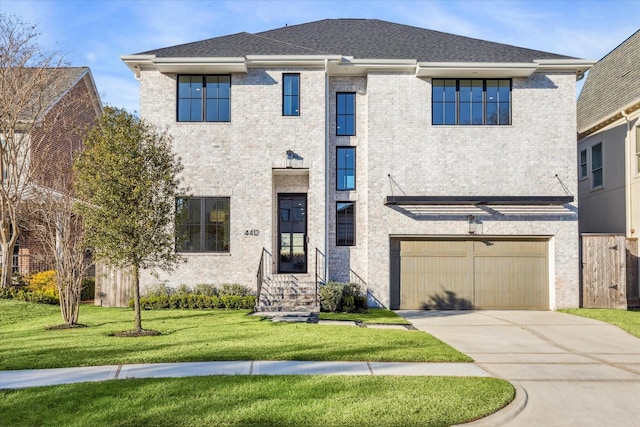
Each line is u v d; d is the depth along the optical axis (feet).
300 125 53.06
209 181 52.75
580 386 23.86
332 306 47.78
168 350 29.01
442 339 35.76
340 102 55.88
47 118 64.80
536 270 53.31
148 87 53.21
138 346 30.09
